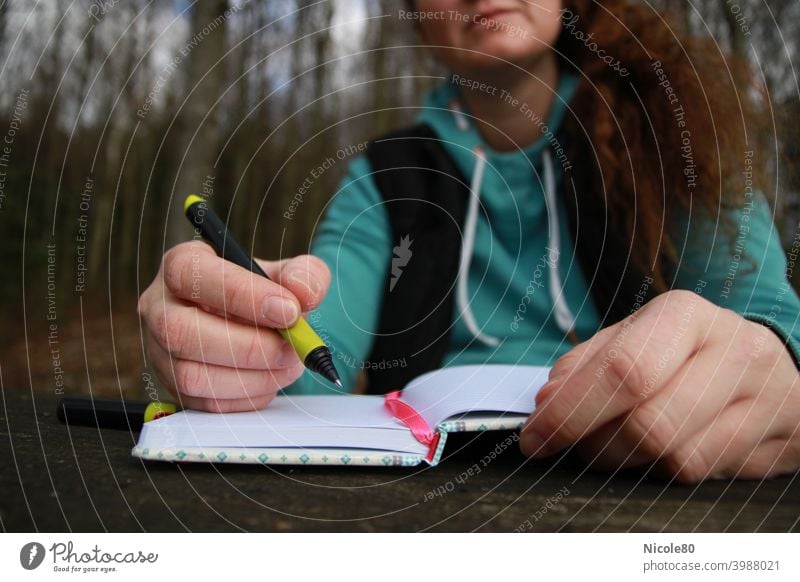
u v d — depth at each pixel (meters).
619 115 0.86
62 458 0.46
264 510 0.36
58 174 3.33
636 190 0.84
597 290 0.86
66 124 3.15
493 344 0.94
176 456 0.42
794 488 0.42
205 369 0.48
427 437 0.46
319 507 0.37
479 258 0.99
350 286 0.97
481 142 1.00
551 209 0.96
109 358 2.73
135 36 2.73
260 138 2.88
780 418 0.44
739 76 0.87
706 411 0.42
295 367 0.51
